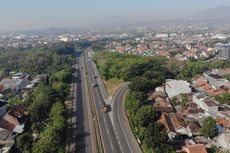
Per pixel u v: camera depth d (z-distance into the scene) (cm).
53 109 19038
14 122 17812
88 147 15088
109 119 19000
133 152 14438
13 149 15362
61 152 14050
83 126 17938
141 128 16438
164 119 17075
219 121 17238
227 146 14462
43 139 14850
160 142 13850
